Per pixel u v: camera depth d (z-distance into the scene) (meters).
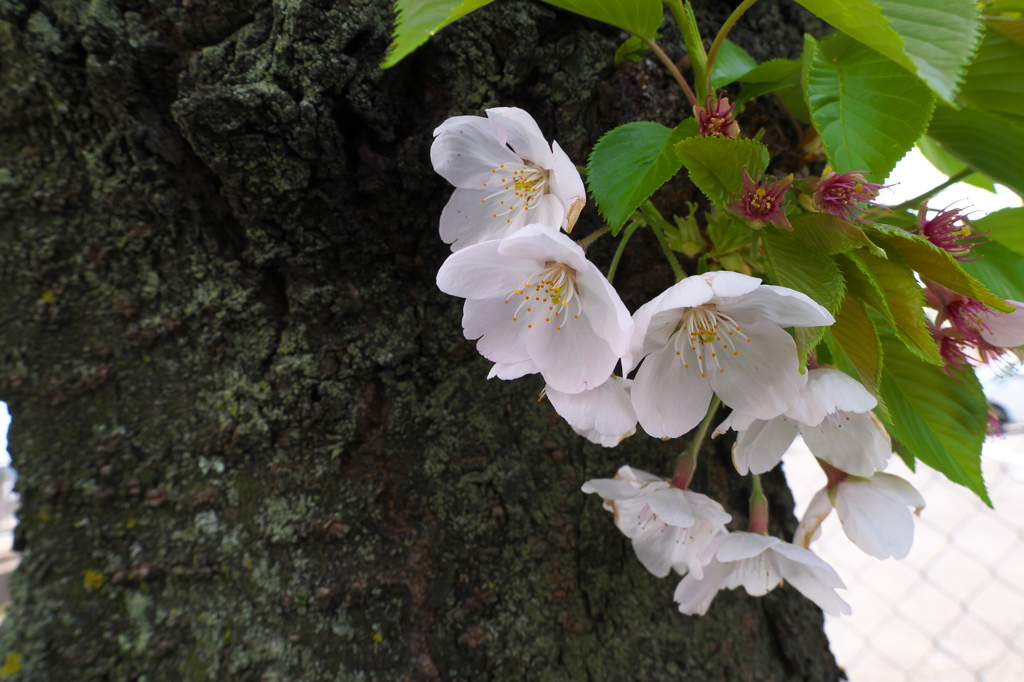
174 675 0.18
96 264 0.18
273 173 0.17
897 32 0.14
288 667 0.18
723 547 0.16
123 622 0.18
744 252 0.18
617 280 0.20
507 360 0.16
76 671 0.17
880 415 0.17
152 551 0.18
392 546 0.19
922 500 0.17
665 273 0.20
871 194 0.15
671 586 0.20
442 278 0.15
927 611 0.42
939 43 0.13
